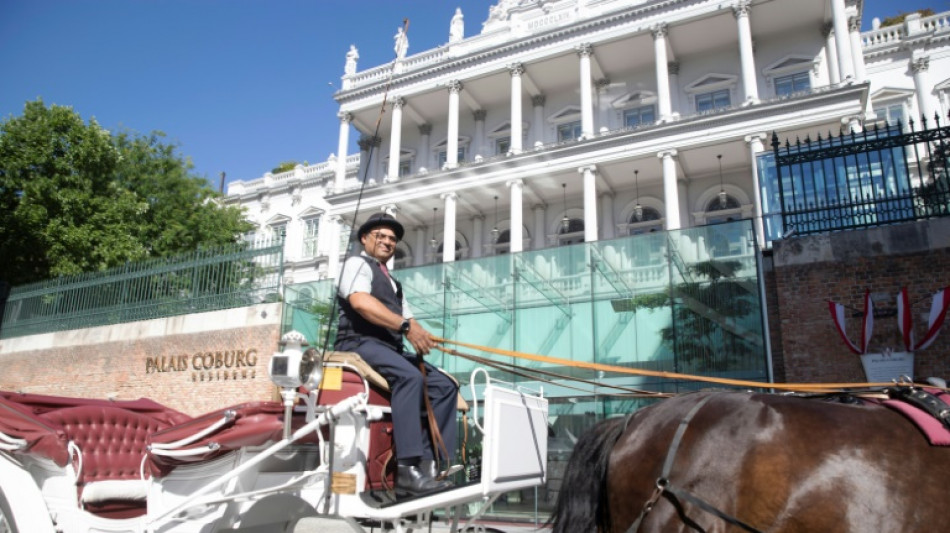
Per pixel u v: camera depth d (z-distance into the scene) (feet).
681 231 45.55
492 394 12.71
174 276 54.85
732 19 91.45
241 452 14.29
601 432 11.44
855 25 90.48
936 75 94.32
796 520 8.97
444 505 12.21
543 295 49.90
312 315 52.24
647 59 101.96
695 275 44.14
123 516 15.25
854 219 32.17
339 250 113.09
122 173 83.61
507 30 108.78
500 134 114.01
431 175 104.37
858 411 9.73
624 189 102.37
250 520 14.15
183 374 50.31
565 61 102.06
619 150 90.79
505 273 51.93
